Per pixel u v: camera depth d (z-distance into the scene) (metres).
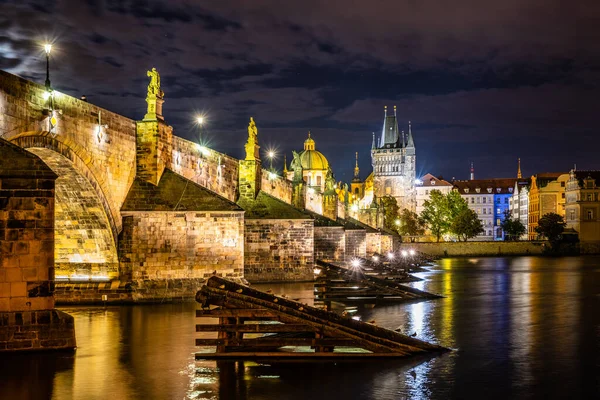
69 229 52.34
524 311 49.47
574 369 29.30
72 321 32.81
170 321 42.38
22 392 25.28
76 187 49.28
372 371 28.34
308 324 30.75
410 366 29.39
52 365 29.47
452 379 27.36
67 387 25.91
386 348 31.14
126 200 54.16
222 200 56.16
